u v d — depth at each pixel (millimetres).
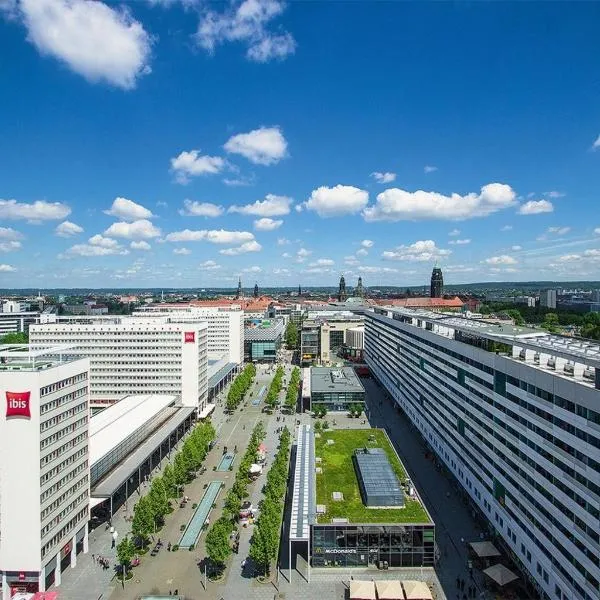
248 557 102250
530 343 93750
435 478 140000
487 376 107125
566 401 75500
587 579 69625
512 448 94562
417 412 174375
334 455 135625
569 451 74500
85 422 106000
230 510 112500
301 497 110375
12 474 88938
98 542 108500
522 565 90938
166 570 97375
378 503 106000
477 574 94500
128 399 190500
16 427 88875
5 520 89188
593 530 68375
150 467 151250
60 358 105062
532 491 86250
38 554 88938
